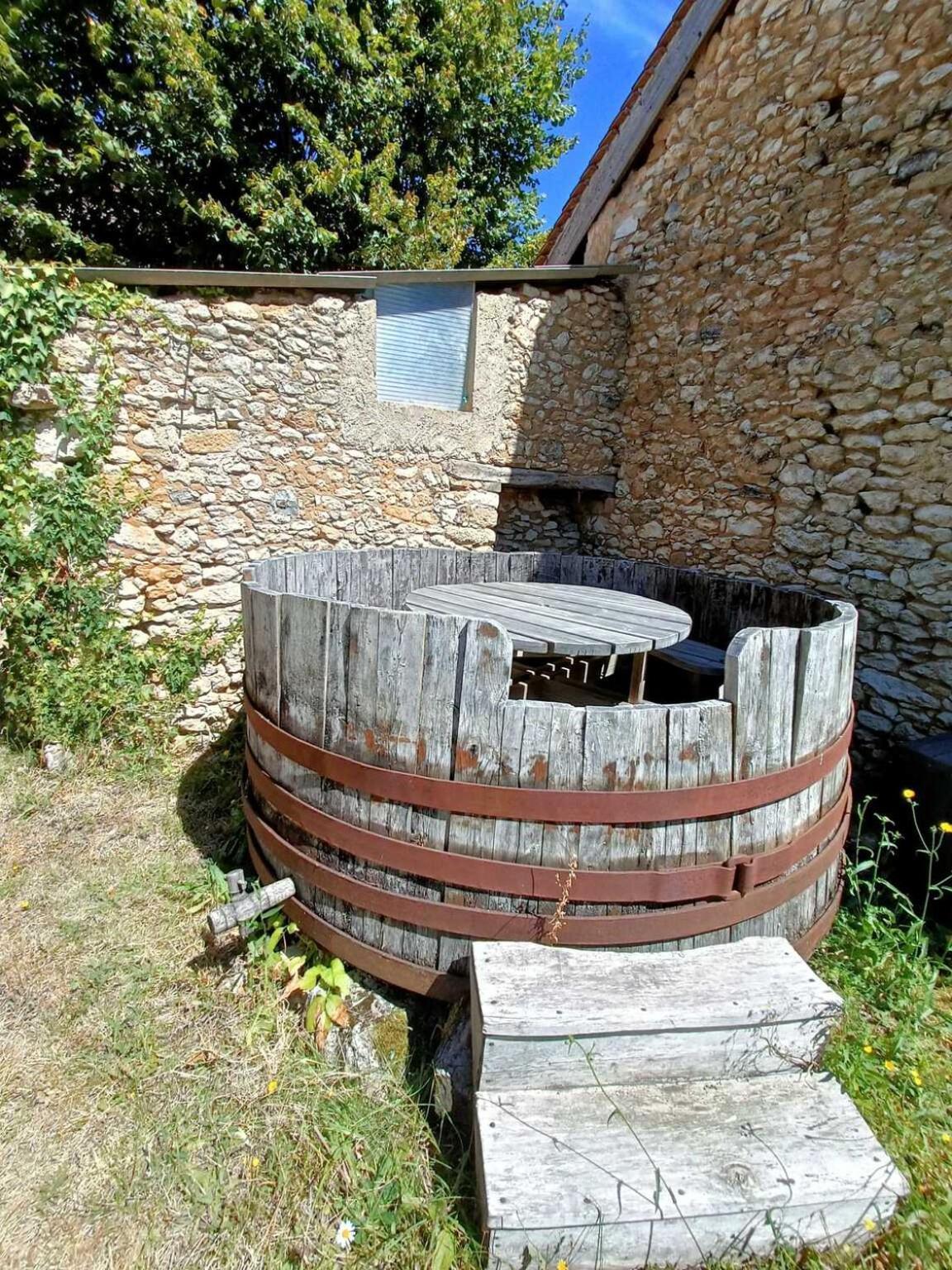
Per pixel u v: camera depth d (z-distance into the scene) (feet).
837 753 6.90
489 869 5.73
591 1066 4.90
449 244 27.25
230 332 12.96
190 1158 5.28
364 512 15.06
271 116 24.68
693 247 14.89
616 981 5.16
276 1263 4.60
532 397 16.56
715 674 10.43
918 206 10.35
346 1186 5.06
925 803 8.84
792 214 12.44
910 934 7.20
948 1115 5.44
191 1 21.49
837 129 11.47
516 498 18.20
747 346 13.62
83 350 11.64
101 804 10.69
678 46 14.62
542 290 16.25
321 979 6.79
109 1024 6.56
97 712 11.98
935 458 10.34
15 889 8.56
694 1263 4.32
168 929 7.95
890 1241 4.38
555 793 5.53
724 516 14.39
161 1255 4.66
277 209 23.24
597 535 18.44
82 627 12.16
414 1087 5.83
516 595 11.01
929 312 10.31
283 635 6.98
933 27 9.95
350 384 14.39
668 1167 4.35
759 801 5.95
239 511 13.64
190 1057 6.21
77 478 11.83
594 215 17.94
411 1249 4.62
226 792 11.09
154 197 23.76
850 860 9.10
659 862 5.71
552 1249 4.19
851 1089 5.47
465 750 5.77
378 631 5.96
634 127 16.06
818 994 5.09
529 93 30.50
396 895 6.13
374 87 24.59
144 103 22.07
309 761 6.66
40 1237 4.75
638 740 5.54
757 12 12.85
